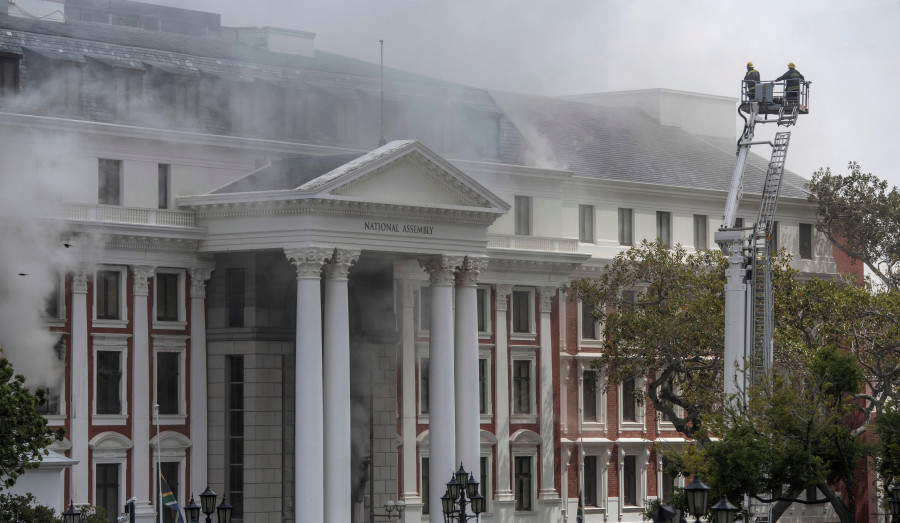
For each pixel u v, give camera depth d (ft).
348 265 307.99
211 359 317.01
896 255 407.23
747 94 274.98
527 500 357.41
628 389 382.01
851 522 255.50
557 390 364.99
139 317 306.76
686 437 351.87
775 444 252.01
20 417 230.68
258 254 315.37
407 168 315.78
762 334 270.46
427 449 343.46
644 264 351.25
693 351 340.18
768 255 272.92
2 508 242.99
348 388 307.99
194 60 321.73
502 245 354.33
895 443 257.14
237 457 316.40
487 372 352.90
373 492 329.52
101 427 302.04
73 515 233.55
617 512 375.25
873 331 337.11
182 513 310.65
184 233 309.83
